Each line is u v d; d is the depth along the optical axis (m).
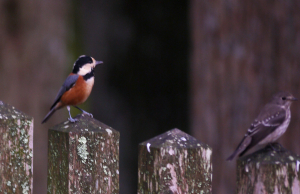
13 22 11.48
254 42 10.96
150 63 17.02
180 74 16.78
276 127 8.09
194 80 11.89
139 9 16.94
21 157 4.30
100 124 4.56
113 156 4.52
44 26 11.73
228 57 11.21
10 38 11.48
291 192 4.90
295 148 10.70
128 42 17.05
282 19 10.78
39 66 11.66
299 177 4.91
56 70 11.80
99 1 17.08
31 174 4.35
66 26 12.16
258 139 8.01
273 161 4.92
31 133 4.35
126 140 17.09
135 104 17.19
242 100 11.05
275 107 8.28
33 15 11.60
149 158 4.59
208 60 11.47
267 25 10.89
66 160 4.41
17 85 11.52
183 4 16.55
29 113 11.59
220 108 11.31
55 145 4.52
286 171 4.89
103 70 17.08
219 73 11.33
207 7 11.46
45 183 11.62
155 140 4.64
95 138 4.45
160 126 17.02
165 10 16.70
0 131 4.22
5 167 4.25
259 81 10.93
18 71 11.52
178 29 16.67
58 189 4.49
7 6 11.45
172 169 4.55
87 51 16.69
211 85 11.42
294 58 10.72
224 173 11.24
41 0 11.69
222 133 11.29
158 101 17.03
